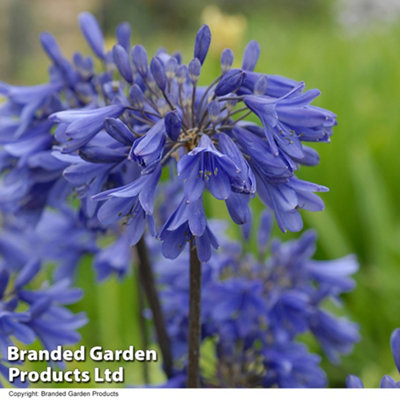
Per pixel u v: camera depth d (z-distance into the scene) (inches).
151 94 25.4
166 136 23.8
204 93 25.2
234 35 44.3
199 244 23.4
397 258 42.0
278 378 28.8
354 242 48.3
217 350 29.0
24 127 27.1
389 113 58.1
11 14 154.9
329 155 49.4
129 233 23.6
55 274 31.7
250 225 30.6
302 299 28.9
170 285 30.0
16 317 25.8
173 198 30.4
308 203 24.1
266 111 23.5
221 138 23.6
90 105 26.8
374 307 40.4
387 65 75.0
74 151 23.9
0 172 28.1
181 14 188.9
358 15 135.8
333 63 78.2
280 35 129.3
